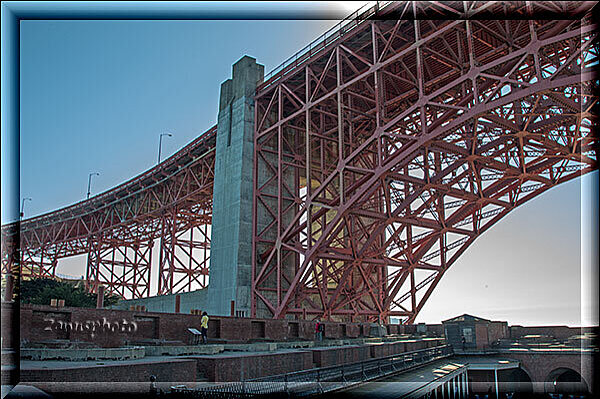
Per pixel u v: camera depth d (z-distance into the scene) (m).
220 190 48.47
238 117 48.31
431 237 45.84
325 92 46.00
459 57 35.22
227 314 43.03
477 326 42.34
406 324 48.34
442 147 35.62
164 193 66.44
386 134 35.44
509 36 33.75
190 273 67.56
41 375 11.51
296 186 47.94
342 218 39.56
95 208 78.50
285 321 30.55
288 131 49.62
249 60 49.66
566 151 38.44
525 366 37.94
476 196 42.66
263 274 43.69
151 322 22.38
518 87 33.72
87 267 77.00
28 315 17.02
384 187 36.62
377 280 50.41
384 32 37.97
